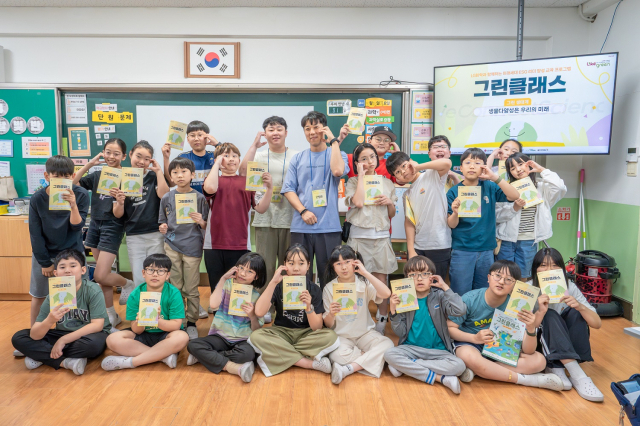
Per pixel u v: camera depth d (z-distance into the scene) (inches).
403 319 87.2
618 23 126.1
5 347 97.3
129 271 144.2
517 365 82.1
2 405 72.9
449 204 103.7
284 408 72.9
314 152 100.7
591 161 137.2
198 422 68.6
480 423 69.2
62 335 88.1
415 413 71.9
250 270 88.2
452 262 101.6
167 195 102.7
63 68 139.3
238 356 84.0
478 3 135.6
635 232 117.1
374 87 137.9
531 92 123.5
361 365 84.8
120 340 86.9
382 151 120.3
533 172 100.5
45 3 133.1
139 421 68.7
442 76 131.9
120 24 136.5
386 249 103.0
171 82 139.7
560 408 73.8
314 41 140.3
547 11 139.8
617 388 56.9
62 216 96.1
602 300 121.6
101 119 139.4
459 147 132.5
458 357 82.8
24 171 139.9
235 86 137.8
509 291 82.7
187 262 102.7
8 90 136.9
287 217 108.2
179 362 90.0
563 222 143.0
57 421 68.5
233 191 101.5
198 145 119.1
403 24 138.9
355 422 69.2
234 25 137.6
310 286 88.8
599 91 117.6
